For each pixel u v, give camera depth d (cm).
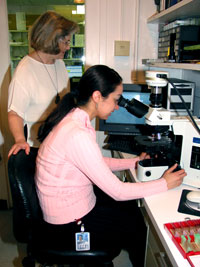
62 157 100
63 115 106
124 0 199
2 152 226
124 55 208
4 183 234
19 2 208
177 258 74
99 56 210
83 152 96
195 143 112
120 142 175
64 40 149
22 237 113
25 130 164
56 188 103
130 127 184
